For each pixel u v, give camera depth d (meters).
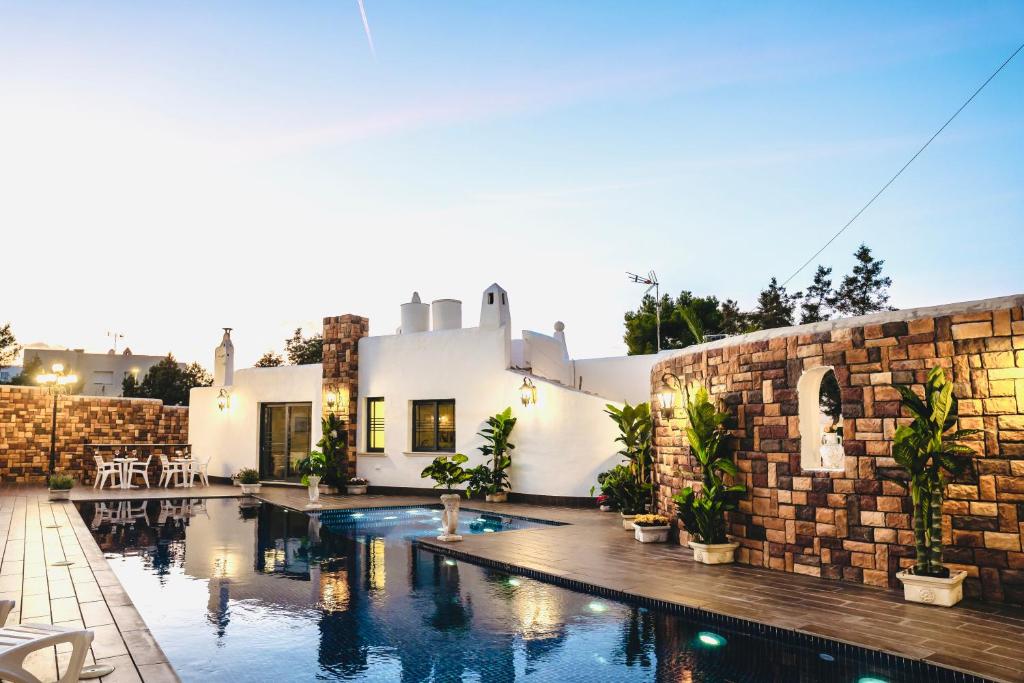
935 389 6.14
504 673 4.67
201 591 7.20
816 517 7.32
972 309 6.26
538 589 7.28
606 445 14.82
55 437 20.44
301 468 18.34
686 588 6.80
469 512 14.62
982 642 4.90
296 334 45.44
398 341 18.50
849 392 7.07
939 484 6.13
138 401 23.95
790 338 7.68
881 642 4.91
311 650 5.18
